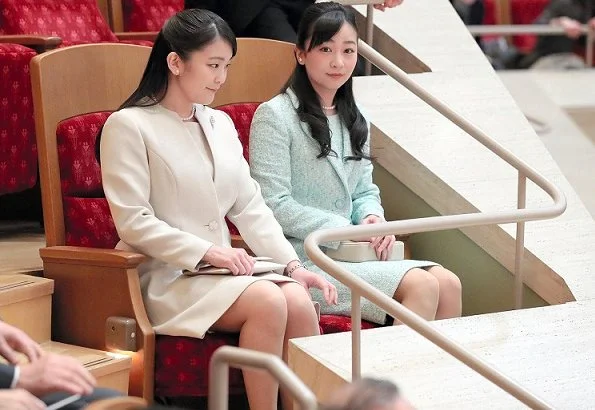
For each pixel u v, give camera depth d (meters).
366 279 9.93
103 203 9.78
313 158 10.30
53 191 9.67
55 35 12.70
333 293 9.33
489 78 13.30
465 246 11.55
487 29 21.27
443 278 10.13
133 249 9.26
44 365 6.69
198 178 9.23
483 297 11.48
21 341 7.10
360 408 4.72
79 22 13.03
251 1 12.31
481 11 22.67
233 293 8.87
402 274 9.89
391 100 12.58
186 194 9.19
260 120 10.27
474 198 11.48
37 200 12.38
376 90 12.70
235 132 9.70
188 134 9.29
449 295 10.14
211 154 9.39
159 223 9.00
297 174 10.30
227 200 9.47
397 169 11.95
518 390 7.89
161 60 9.23
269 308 8.80
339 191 10.40
